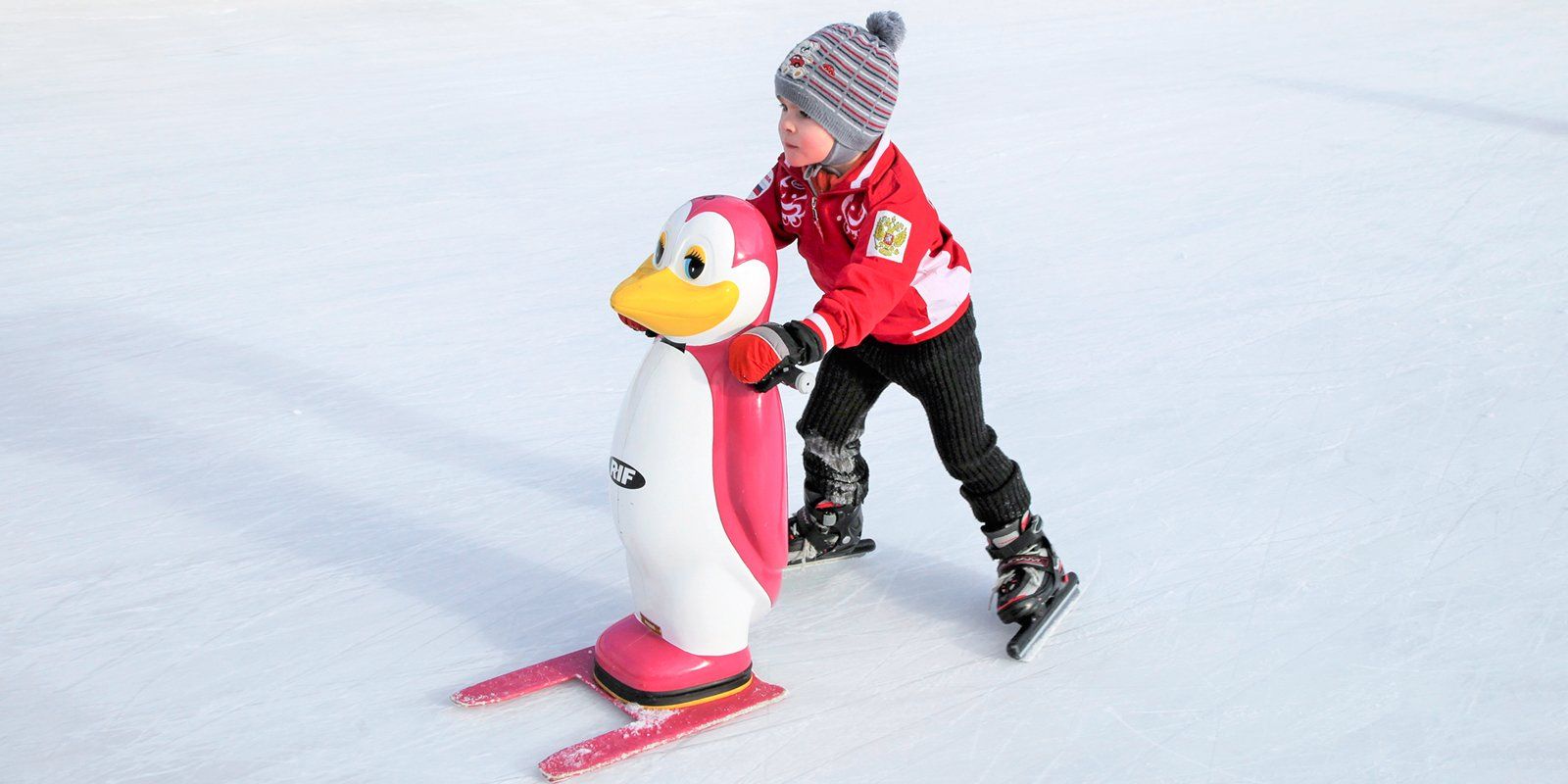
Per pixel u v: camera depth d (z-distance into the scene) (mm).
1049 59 13883
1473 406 5180
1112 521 4297
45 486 4426
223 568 3928
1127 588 3889
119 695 3279
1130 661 3516
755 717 3230
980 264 7137
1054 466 4711
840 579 3963
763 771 3016
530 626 3660
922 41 14750
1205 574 3963
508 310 6387
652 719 3148
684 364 2994
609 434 5012
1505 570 3945
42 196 8164
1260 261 7184
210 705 3246
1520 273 6883
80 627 3586
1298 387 5418
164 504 4336
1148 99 11797
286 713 3217
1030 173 9078
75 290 6492
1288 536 4188
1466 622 3666
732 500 3037
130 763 3008
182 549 4043
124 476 4523
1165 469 4680
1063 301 6551
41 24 13953
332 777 2973
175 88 11469
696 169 9141
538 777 2984
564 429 5047
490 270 7000
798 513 3959
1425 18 17562
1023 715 3264
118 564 3938
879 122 3074
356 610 3717
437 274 6898
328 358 5715
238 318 6164
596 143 9867
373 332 6035
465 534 4195
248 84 11750
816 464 3799
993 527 3619
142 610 3684
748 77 12578
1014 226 7840
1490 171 9227
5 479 4465
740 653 3256
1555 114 11258
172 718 3188
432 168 9133
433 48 13773
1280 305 6453
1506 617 3688
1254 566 4004
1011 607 3561
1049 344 5953
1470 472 4605
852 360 3623
